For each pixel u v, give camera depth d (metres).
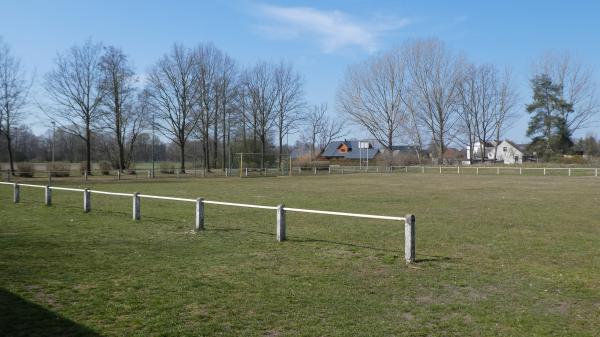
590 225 15.42
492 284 8.47
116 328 6.19
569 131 80.06
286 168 69.75
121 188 34.06
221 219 16.58
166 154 111.94
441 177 51.19
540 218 17.11
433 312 6.95
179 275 8.91
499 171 60.47
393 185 37.28
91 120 60.12
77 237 12.82
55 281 8.39
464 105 83.44
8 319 6.48
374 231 14.08
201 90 68.50
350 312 6.90
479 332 6.15
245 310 6.95
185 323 6.40
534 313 6.92
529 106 83.38
